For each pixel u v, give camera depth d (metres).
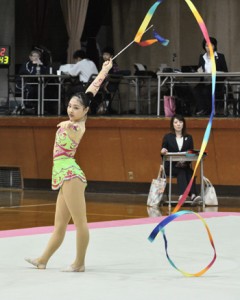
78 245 15.24
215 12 40.38
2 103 39.16
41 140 33.56
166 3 41.66
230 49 40.12
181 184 27.72
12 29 41.12
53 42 46.69
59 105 33.84
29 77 34.03
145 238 19.97
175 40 41.47
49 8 46.38
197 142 30.91
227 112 32.25
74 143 15.14
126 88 39.88
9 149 34.28
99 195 31.62
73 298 12.80
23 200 29.45
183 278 14.75
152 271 15.52
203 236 20.41
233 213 25.36
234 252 18.00
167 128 31.22
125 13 42.91
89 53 40.53
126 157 32.06
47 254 15.59
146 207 27.47
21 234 20.28
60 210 15.34
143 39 42.44
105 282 14.21
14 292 13.27
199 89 33.00
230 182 30.83
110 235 20.38
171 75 31.45
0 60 36.25
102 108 34.56
